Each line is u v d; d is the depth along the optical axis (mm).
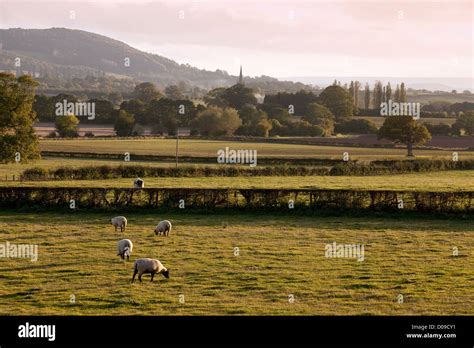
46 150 115438
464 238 40344
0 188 51594
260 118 173125
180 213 50281
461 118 158125
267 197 51469
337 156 107375
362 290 27406
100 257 33531
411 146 130375
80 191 51719
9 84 93062
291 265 32031
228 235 40656
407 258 34031
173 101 192750
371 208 50500
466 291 27281
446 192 50094
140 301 25594
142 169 77125
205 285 28047
